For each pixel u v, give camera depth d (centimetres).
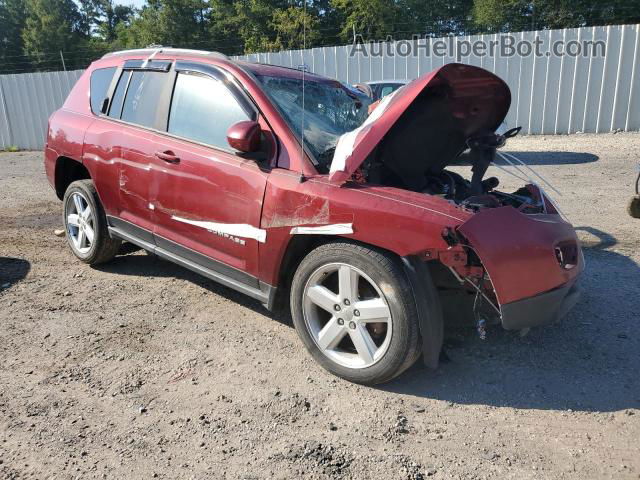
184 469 259
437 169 411
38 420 296
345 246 320
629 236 589
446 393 321
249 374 343
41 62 3703
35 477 254
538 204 374
